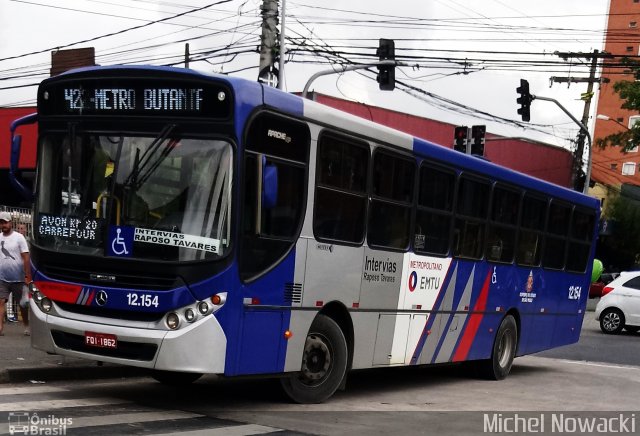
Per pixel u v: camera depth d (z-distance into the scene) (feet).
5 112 97.96
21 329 42.63
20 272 39.52
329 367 30.04
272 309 26.84
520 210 43.65
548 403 34.96
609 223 174.40
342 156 30.14
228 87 25.21
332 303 29.94
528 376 45.68
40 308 26.45
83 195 26.13
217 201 25.02
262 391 32.04
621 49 318.86
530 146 145.18
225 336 24.91
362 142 31.09
